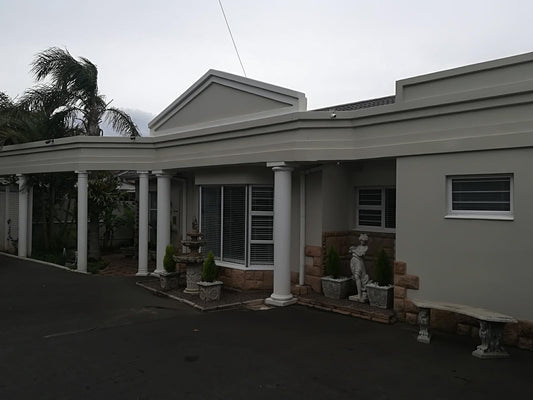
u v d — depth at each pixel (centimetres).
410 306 717
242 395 454
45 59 1445
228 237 1030
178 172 1166
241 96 945
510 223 612
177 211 1295
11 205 1633
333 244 930
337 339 643
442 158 680
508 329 610
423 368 530
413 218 712
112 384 479
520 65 608
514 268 607
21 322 732
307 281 934
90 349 594
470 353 582
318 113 795
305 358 563
